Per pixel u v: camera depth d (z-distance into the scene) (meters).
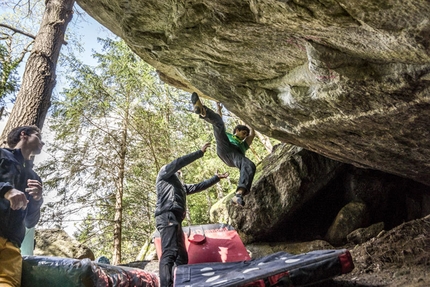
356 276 3.41
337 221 5.14
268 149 9.39
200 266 3.14
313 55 2.34
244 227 5.73
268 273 2.58
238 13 2.27
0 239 2.41
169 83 5.62
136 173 9.56
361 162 4.32
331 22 1.91
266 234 5.71
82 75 8.78
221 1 2.19
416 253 3.43
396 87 2.39
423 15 1.64
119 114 9.37
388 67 2.30
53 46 5.18
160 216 3.72
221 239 4.42
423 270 3.10
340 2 1.72
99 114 9.23
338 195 5.70
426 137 3.04
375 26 1.82
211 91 3.90
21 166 2.69
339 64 2.35
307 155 5.46
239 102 3.94
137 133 9.48
